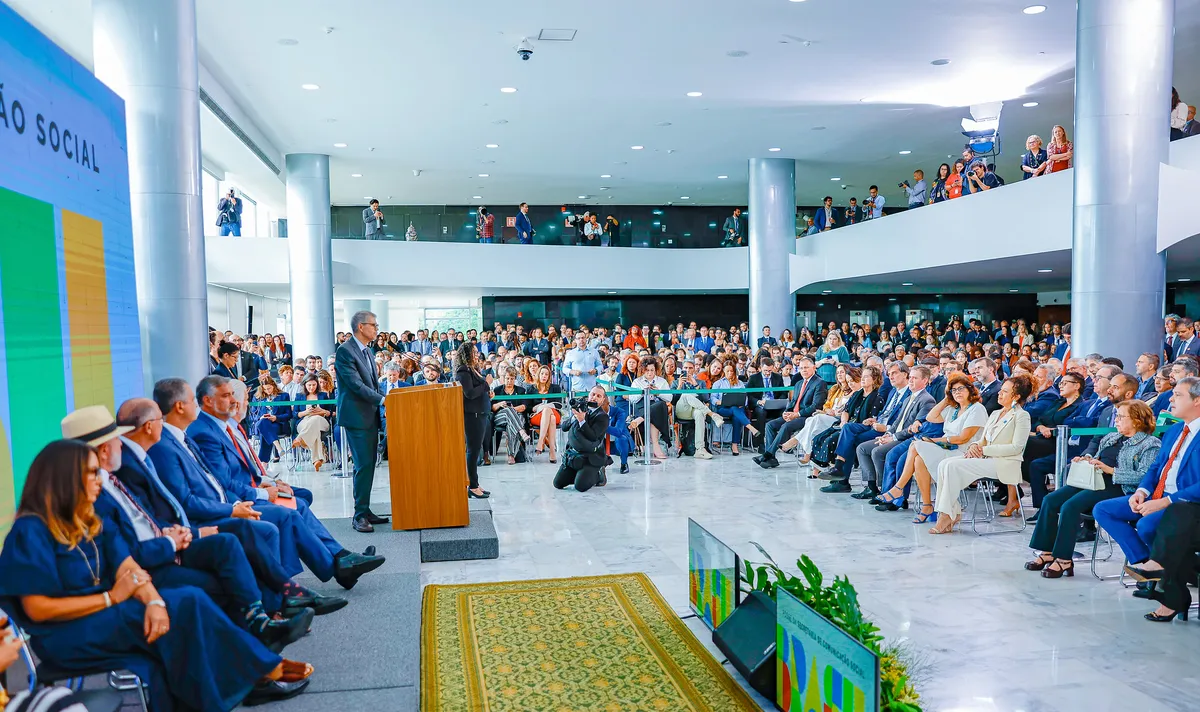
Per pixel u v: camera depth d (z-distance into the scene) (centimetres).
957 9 896
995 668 344
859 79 1164
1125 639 376
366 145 1527
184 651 269
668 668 338
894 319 2552
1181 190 768
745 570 362
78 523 260
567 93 1210
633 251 2022
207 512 351
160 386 367
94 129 454
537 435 1055
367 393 545
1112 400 550
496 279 1925
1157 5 760
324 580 404
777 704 302
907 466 630
